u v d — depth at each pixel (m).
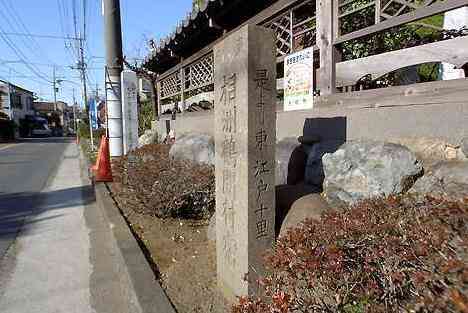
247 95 2.45
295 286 1.74
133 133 9.25
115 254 3.94
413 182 2.68
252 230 2.51
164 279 3.04
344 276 1.58
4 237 4.88
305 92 3.96
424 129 2.88
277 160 4.04
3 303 3.10
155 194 4.54
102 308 2.99
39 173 10.98
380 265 1.51
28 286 3.40
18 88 44.69
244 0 5.38
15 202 7.02
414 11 2.93
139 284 2.86
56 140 33.31
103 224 5.39
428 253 1.29
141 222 4.65
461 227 1.39
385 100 3.20
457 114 2.63
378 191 2.74
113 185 7.36
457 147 2.61
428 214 1.59
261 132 2.51
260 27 2.47
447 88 2.72
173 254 3.62
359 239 1.66
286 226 2.72
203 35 7.45
